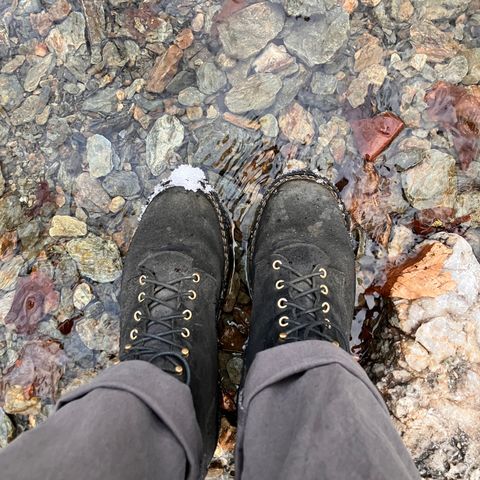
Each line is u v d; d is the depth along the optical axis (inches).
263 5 53.6
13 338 53.0
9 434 51.8
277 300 45.3
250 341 46.2
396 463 28.3
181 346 41.9
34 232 54.1
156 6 54.9
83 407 31.2
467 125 53.1
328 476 27.6
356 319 52.5
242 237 54.5
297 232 50.5
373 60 53.8
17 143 55.0
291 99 53.5
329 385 31.4
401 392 47.8
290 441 31.6
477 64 53.8
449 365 48.1
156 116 54.2
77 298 52.9
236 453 37.8
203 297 47.8
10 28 55.7
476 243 52.6
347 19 53.4
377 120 53.2
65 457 27.6
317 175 53.2
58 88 55.1
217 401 46.6
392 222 53.0
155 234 51.1
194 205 52.3
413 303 49.4
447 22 54.5
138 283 48.4
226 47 53.9
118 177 54.2
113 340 52.6
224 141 53.8
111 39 54.9
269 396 33.8
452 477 46.8
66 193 54.3
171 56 54.4
